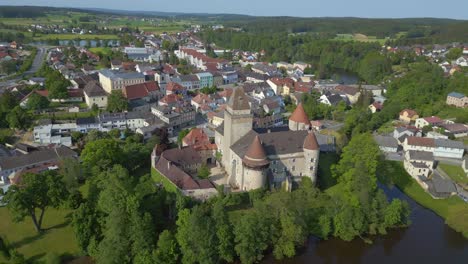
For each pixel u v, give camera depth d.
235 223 100.38
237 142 128.25
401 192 135.62
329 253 103.25
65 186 105.81
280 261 99.06
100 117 181.88
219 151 142.00
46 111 196.75
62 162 129.88
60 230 105.81
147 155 144.75
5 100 191.88
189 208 107.94
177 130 188.75
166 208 109.69
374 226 110.56
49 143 163.25
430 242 109.00
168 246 92.69
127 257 92.19
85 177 128.00
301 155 124.44
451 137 180.38
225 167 135.88
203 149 142.00
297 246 104.19
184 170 133.50
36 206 99.69
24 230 105.31
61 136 168.50
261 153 115.25
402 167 150.50
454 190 130.12
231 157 127.75
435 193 129.50
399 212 112.31
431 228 115.50
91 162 128.75
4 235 102.81
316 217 112.19
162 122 182.62
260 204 106.38
